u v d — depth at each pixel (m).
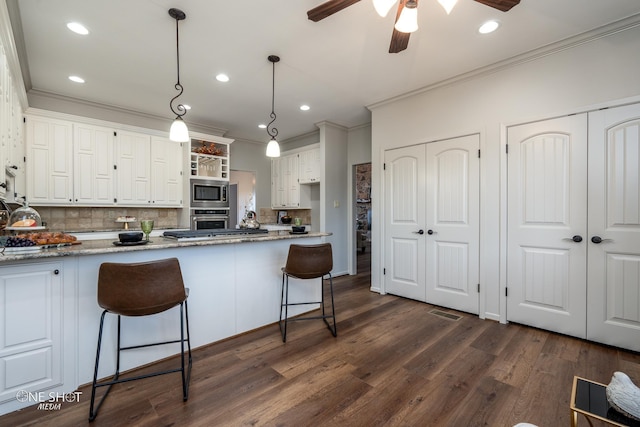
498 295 2.99
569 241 2.59
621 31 2.33
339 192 5.14
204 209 4.77
